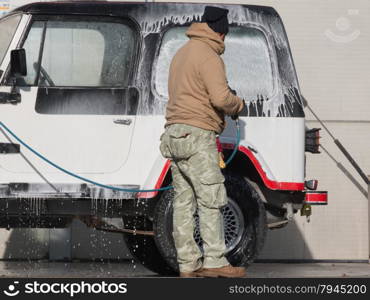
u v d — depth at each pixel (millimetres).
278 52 20594
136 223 21578
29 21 20344
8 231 28109
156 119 20156
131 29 20531
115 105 20141
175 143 17703
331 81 29141
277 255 28875
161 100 20234
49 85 20188
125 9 20547
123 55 20438
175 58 18188
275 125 20391
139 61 20344
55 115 20016
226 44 20594
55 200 20078
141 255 23078
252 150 20219
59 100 20062
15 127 19953
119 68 20375
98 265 26672
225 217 20156
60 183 19891
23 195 19844
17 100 19969
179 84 17797
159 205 19953
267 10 20781
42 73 20250
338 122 29188
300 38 29078
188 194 18203
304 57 29078
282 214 21078
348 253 29109
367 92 29141
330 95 29125
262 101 20438
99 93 20156
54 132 19984
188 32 18047
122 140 20062
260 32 20656
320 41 29109
